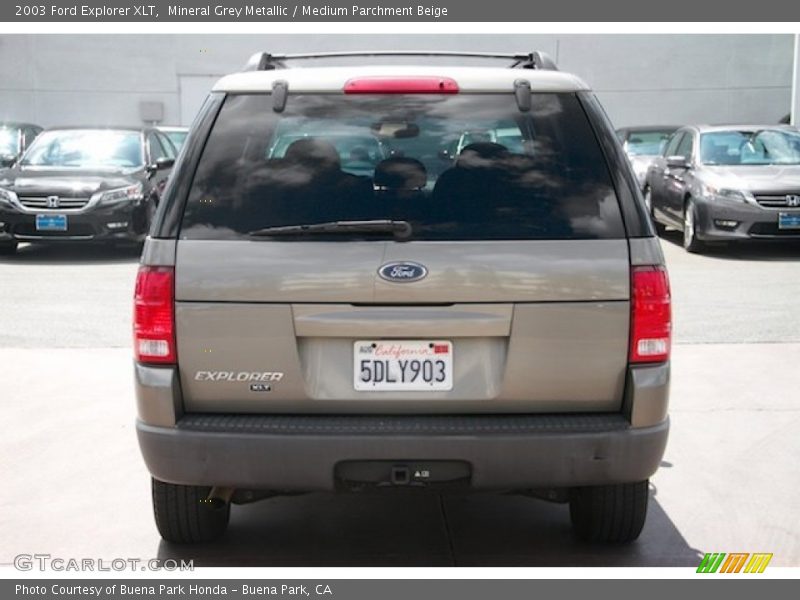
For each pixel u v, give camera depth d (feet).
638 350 11.17
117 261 40.88
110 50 84.28
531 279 11.03
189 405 11.35
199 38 84.17
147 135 46.24
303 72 12.06
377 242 11.07
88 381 22.21
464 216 11.18
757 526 14.35
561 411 11.35
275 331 11.07
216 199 11.30
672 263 39.50
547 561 13.08
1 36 83.92
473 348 11.21
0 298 31.86
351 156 11.57
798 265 38.65
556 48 83.41
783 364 23.62
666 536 13.97
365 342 11.14
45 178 41.42
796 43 60.08
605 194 11.33
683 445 17.95
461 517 14.73
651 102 85.10
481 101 11.79
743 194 39.99
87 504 15.17
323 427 11.05
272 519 14.62
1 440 18.17
